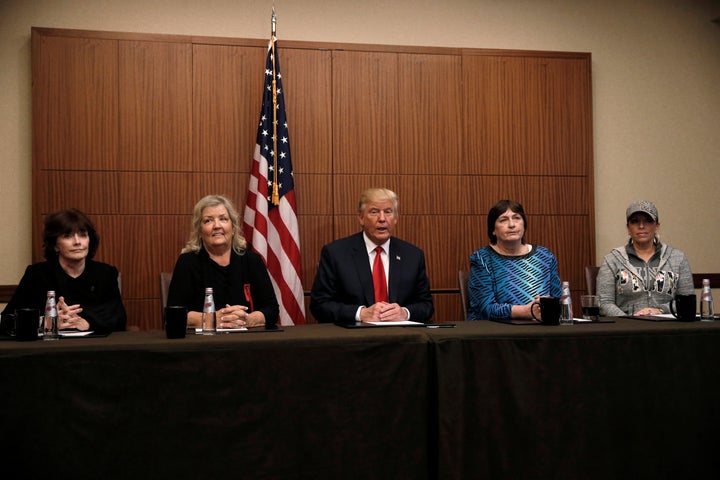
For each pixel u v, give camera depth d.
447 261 4.21
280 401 1.86
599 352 2.05
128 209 3.88
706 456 2.10
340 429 1.89
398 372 1.94
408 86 4.21
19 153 3.87
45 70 3.80
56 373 1.73
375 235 3.16
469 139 4.27
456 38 4.39
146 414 1.77
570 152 4.38
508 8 4.46
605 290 3.38
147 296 3.89
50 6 3.93
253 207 3.81
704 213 4.67
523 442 1.98
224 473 1.81
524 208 4.31
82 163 3.83
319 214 4.09
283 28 4.20
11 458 1.69
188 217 3.95
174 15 4.07
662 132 4.63
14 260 3.85
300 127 4.08
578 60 4.40
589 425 2.03
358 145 4.14
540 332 2.03
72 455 1.72
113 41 3.89
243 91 4.03
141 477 1.76
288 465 1.85
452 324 2.33
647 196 4.59
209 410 1.81
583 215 4.38
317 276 3.18
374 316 2.55
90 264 2.74
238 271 2.82
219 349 1.83
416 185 4.20
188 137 3.96
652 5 4.64
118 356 1.76
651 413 2.07
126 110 3.89
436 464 1.94
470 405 1.97
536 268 3.12
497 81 4.31
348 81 4.14
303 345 1.88
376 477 1.90
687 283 3.33
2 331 2.10
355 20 4.28
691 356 2.12
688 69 4.68
